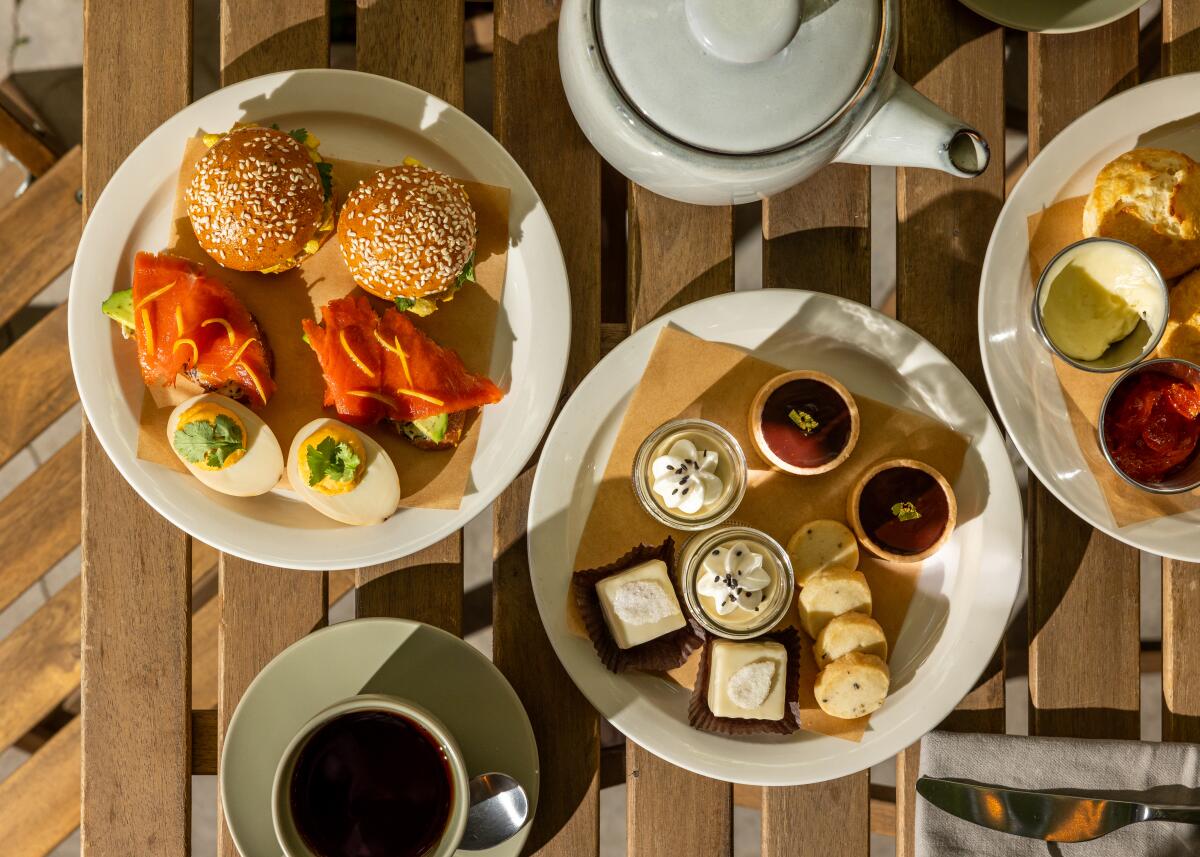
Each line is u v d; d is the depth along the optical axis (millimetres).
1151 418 925
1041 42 1000
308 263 949
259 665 946
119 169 892
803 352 958
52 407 1272
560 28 804
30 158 1308
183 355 883
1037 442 949
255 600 949
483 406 946
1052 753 967
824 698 909
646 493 927
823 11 722
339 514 896
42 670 1312
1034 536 1004
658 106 739
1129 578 999
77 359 888
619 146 796
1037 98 1000
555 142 972
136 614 943
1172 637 1002
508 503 969
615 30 736
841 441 917
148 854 940
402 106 912
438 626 953
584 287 977
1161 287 889
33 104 1611
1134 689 994
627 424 941
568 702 958
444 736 806
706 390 945
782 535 964
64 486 1317
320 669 880
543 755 953
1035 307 911
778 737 932
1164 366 910
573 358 978
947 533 912
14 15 1609
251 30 952
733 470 938
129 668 941
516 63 967
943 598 958
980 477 946
